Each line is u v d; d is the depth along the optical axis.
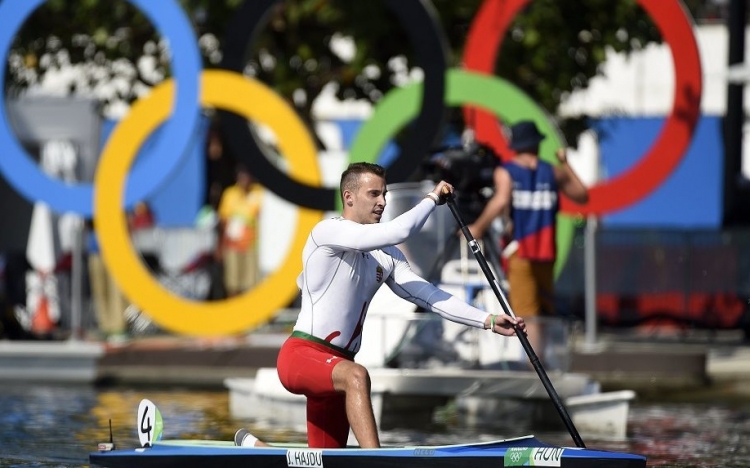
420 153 43.16
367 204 22.19
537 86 56.44
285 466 21.72
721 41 76.81
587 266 44.44
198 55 43.88
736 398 39.81
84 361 44.09
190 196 69.31
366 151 43.91
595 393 34.56
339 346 22.23
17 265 55.66
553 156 42.81
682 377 42.00
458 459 20.69
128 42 58.09
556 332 33.06
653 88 78.62
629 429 32.66
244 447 22.48
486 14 44.16
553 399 22.14
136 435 30.59
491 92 43.25
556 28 54.44
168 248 58.50
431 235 33.97
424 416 33.72
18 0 44.88
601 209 42.97
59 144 56.25
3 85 44.94
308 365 21.77
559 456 20.23
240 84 44.12
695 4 75.44
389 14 55.47
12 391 41.34
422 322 32.78
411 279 22.89
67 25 57.72
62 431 31.31
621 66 78.44
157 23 43.97
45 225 59.69
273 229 64.56
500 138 43.78
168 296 44.47
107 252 44.47
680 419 34.81
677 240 58.81
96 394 40.47
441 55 42.94
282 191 43.94
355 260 22.17
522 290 34.97
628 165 73.19
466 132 56.44
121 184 44.31
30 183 44.81
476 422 33.66
